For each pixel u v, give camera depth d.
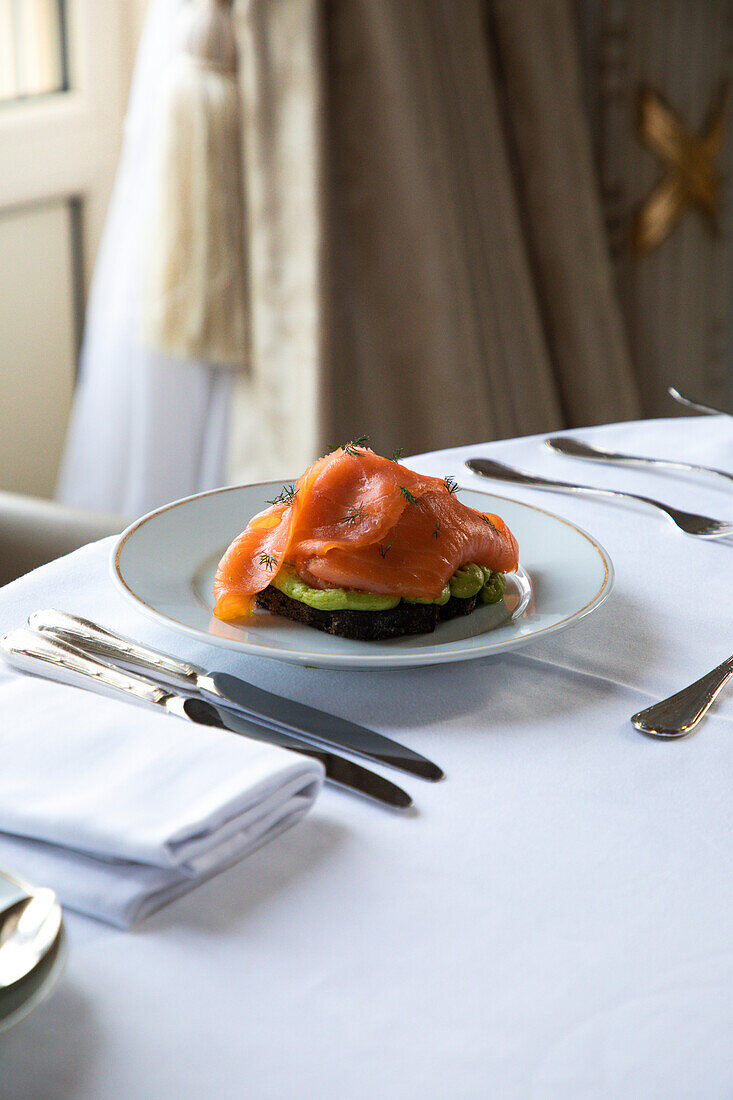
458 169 2.12
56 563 0.84
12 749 0.61
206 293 2.06
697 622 0.80
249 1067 0.51
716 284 2.71
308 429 2.05
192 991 0.53
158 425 2.18
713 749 0.68
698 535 0.92
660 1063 0.52
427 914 0.57
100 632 0.74
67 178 2.34
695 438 1.13
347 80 1.95
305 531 0.75
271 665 0.74
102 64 2.35
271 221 2.01
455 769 0.66
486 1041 0.52
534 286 2.35
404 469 0.78
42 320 2.42
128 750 0.61
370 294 2.09
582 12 2.43
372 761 0.66
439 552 0.75
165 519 0.85
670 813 0.63
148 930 0.56
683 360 2.70
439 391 2.11
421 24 1.97
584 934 0.57
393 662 0.68
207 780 0.59
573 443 1.10
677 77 2.47
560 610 0.76
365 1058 0.51
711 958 0.56
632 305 2.61
